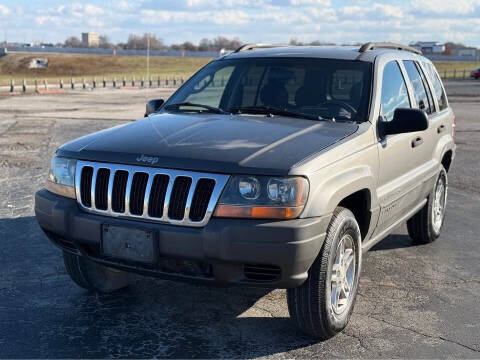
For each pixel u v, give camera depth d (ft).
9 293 14.99
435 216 19.92
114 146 12.32
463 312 14.28
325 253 11.59
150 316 13.69
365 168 12.98
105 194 11.99
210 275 11.35
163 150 11.75
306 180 10.99
